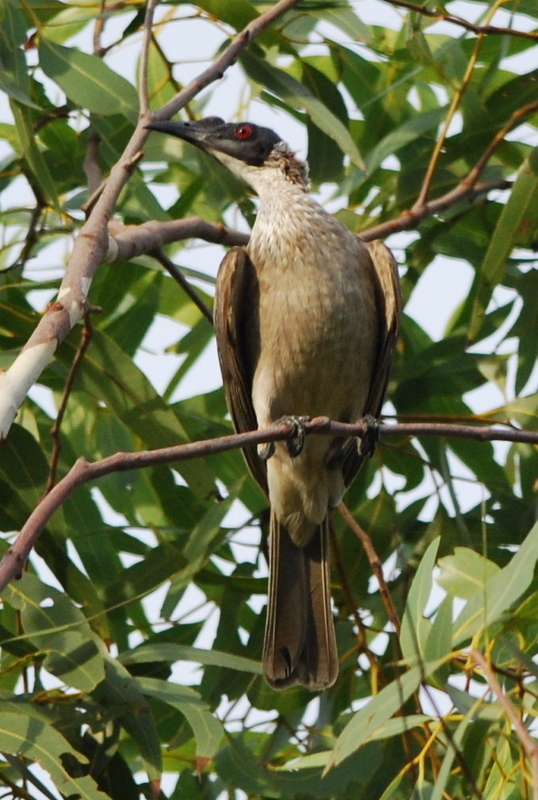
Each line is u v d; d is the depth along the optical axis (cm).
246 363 1106
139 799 933
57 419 987
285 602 1067
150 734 914
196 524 1101
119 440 1155
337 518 1133
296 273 1070
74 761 915
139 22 1101
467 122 1170
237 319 1088
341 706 1040
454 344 1137
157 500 1158
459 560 848
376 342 1101
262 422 1076
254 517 1127
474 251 1199
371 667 1011
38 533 718
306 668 1019
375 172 1232
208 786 959
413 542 1096
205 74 973
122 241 1018
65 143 1209
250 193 1244
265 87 1080
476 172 1141
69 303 834
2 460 1025
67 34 1232
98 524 1079
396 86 1127
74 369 980
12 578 702
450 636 765
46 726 830
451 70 1173
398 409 1133
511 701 769
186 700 900
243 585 1058
